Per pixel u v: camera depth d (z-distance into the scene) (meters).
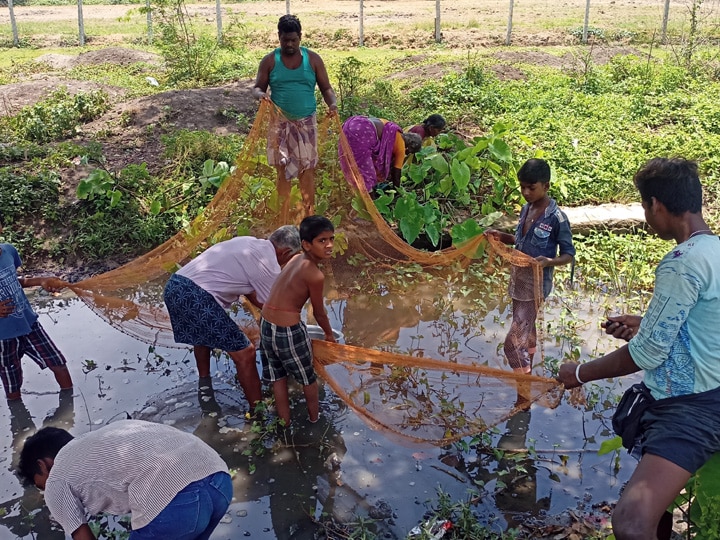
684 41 16.94
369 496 4.62
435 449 5.04
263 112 6.65
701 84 13.96
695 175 3.19
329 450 5.07
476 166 8.44
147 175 8.95
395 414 5.14
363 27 23.67
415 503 4.55
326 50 20.89
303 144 6.92
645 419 3.33
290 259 5.36
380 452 5.04
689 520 3.35
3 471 4.94
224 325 5.12
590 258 7.64
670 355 3.20
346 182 7.19
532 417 5.34
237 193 6.88
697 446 3.11
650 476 3.12
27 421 5.45
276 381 5.14
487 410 4.96
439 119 8.55
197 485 3.36
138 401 5.68
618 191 8.93
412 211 7.69
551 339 6.33
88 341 6.58
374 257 7.67
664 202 3.20
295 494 4.67
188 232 6.66
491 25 24.39
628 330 3.72
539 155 9.08
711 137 10.35
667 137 10.41
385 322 6.86
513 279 5.34
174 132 10.41
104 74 15.83
